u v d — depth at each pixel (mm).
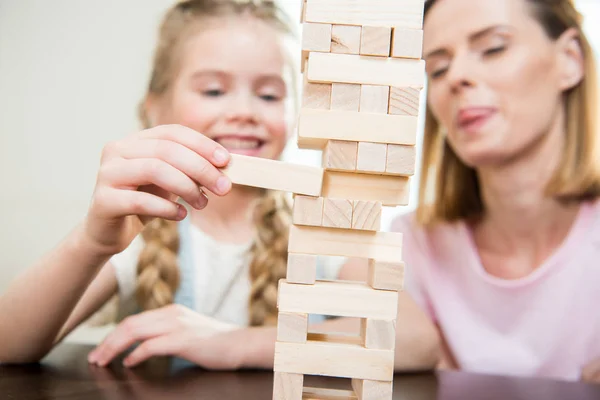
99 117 1428
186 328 939
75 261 803
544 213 1309
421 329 1054
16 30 1413
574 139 1307
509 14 1271
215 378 815
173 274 1314
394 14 582
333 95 583
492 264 1343
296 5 1457
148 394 678
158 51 1414
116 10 1418
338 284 619
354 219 583
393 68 584
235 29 1392
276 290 1372
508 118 1291
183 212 698
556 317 1292
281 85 1420
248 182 602
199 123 1365
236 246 1384
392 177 600
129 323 937
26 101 1417
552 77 1288
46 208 1422
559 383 876
